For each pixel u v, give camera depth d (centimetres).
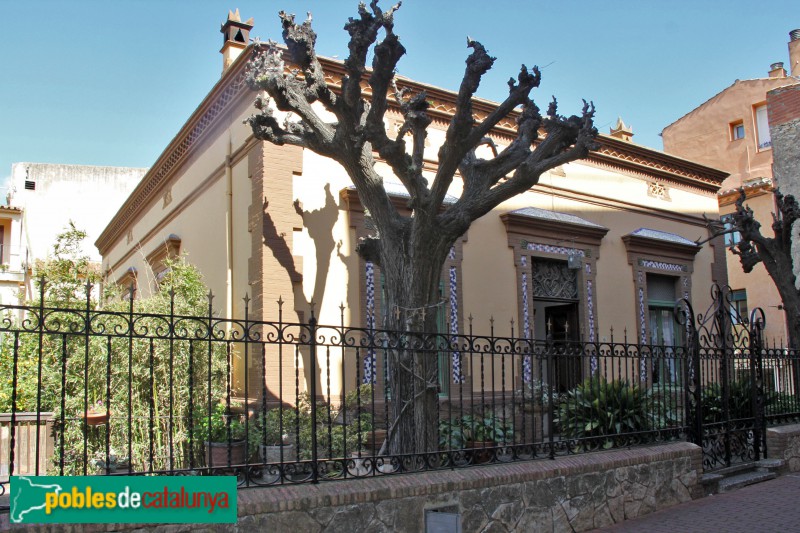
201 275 1123
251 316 1024
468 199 820
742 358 1151
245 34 1235
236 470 550
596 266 1417
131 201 1714
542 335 1452
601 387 929
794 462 1102
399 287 802
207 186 1252
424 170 1210
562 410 960
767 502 865
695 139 2592
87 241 2830
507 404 1176
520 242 1309
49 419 798
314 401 592
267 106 872
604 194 1472
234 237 1121
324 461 594
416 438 739
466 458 691
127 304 950
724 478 970
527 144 859
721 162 2511
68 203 2853
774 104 1773
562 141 835
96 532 477
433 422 752
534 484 701
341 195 1091
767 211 2153
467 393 1170
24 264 2767
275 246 1014
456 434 861
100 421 786
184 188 1381
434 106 1229
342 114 766
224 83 1162
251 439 841
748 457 1063
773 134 1766
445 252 816
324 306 1044
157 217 1562
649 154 1557
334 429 883
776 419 1141
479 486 657
